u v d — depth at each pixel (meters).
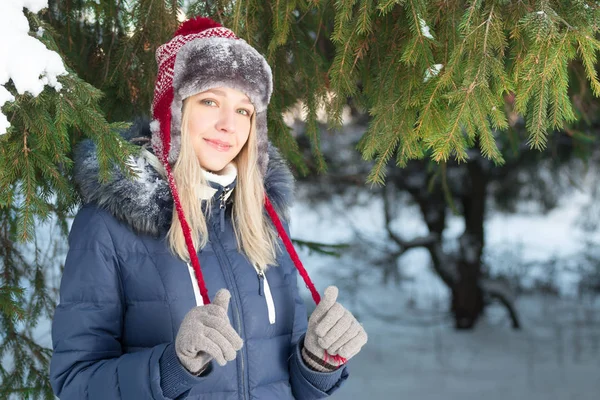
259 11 2.25
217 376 1.59
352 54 2.11
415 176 7.14
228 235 1.73
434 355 6.48
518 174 7.18
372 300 8.40
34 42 1.68
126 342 1.61
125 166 1.62
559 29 1.86
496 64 1.86
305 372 1.66
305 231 8.88
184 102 1.72
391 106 2.02
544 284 8.47
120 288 1.60
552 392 5.40
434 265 7.61
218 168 1.73
